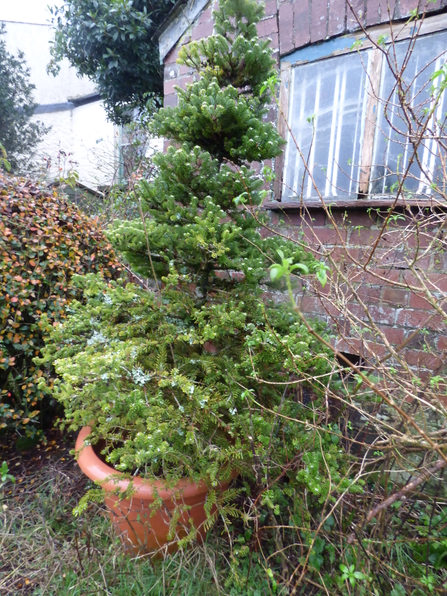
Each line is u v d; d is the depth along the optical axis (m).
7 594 1.49
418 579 1.33
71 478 2.13
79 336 1.78
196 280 1.82
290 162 2.52
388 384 1.69
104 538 1.69
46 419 2.69
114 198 4.88
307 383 1.53
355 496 1.39
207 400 1.37
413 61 2.08
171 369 1.53
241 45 1.75
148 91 5.28
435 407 1.21
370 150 2.22
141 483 1.41
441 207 1.75
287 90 2.47
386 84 2.16
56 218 2.68
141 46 4.67
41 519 1.80
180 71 2.83
